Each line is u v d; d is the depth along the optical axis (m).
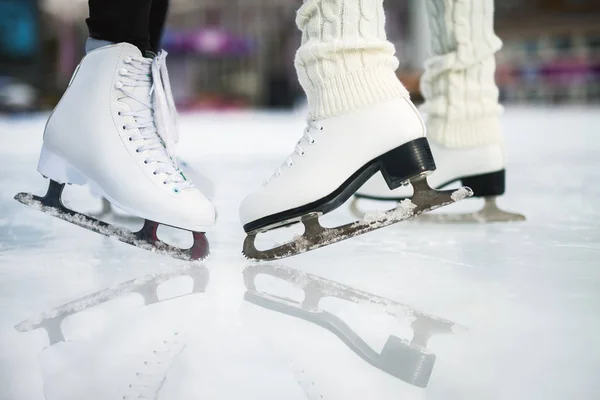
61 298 0.72
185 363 0.52
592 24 11.80
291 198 0.92
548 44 12.17
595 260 0.90
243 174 2.35
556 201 1.56
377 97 0.94
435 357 0.53
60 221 1.30
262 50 13.45
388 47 0.97
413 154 0.93
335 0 0.94
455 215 1.29
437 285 0.77
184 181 0.95
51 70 12.33
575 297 0.71
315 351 0.55
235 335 0.59
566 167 2.49
